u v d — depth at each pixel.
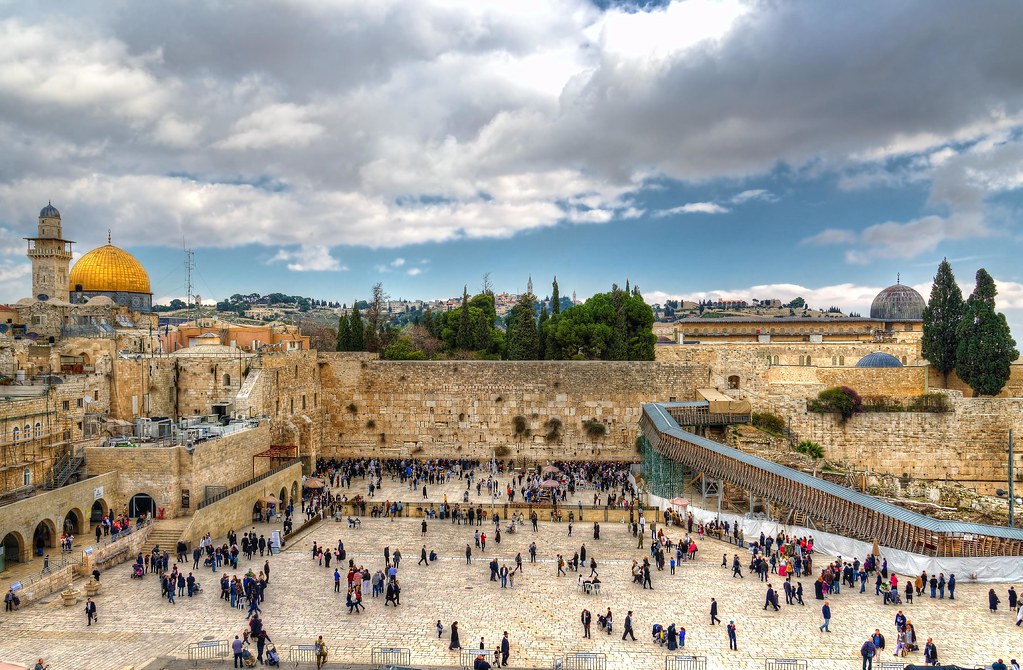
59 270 99.25
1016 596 39.25
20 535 43.09
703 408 74.00
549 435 84.62
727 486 64.62
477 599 41.03
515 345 98.38
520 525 57.66
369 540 53.16
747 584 43.56
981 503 67.50
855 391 80.94
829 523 49.53
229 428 62.50
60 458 52.09
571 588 42.88
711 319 125.00
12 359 65.25
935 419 77.69
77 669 31.45
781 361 97.88
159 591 41.28
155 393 68.62
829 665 32.56
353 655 33.47
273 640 35.00
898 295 127.31
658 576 45.12
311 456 78.62
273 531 54.88
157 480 51.88
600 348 92.44
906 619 36.62
